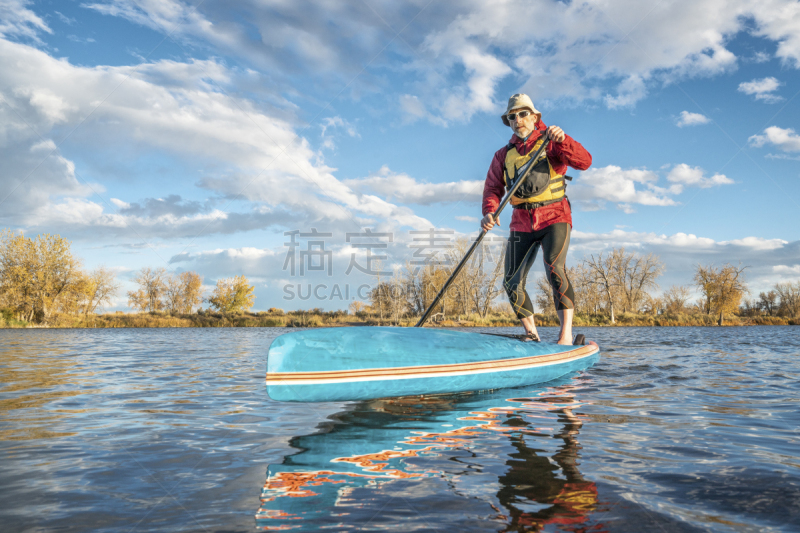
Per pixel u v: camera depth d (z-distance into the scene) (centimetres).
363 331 235
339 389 210
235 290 3359
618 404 230
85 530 99
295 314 3141
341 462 143
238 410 223
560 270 349
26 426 193
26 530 99
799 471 133
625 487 121
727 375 338
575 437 169
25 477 132
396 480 127
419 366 231
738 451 152
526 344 301
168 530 98
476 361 255
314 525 100
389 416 207
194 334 1405
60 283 2853
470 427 185
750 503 111
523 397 250
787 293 3734
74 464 143
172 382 322
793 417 201
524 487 121
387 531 97
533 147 348
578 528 98
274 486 124
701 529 97
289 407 230
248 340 984
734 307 3206
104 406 235
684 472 132
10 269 2747
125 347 732
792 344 721
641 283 3459
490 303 2770
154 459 147
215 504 112
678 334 1238
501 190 377
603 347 634
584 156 332
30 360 497
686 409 218
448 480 127
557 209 347
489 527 99
